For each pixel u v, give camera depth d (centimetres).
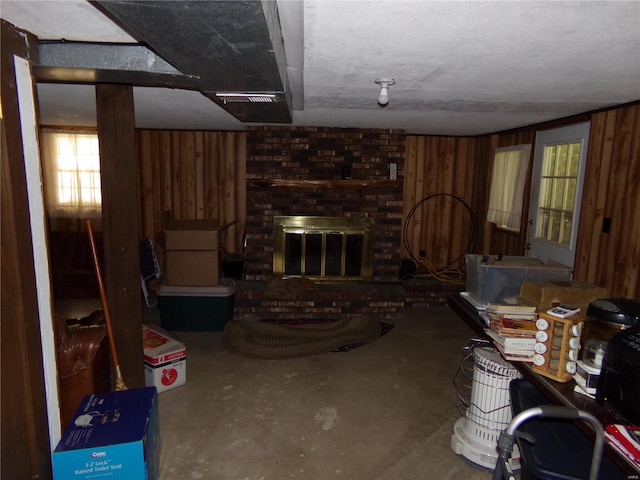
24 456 170
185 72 167
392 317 457
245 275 491
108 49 185
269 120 331
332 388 317
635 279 282
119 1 102
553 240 375
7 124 158
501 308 211
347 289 459
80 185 519
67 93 297
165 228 418
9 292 161
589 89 250
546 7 131
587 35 157
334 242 484
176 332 418
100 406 217
